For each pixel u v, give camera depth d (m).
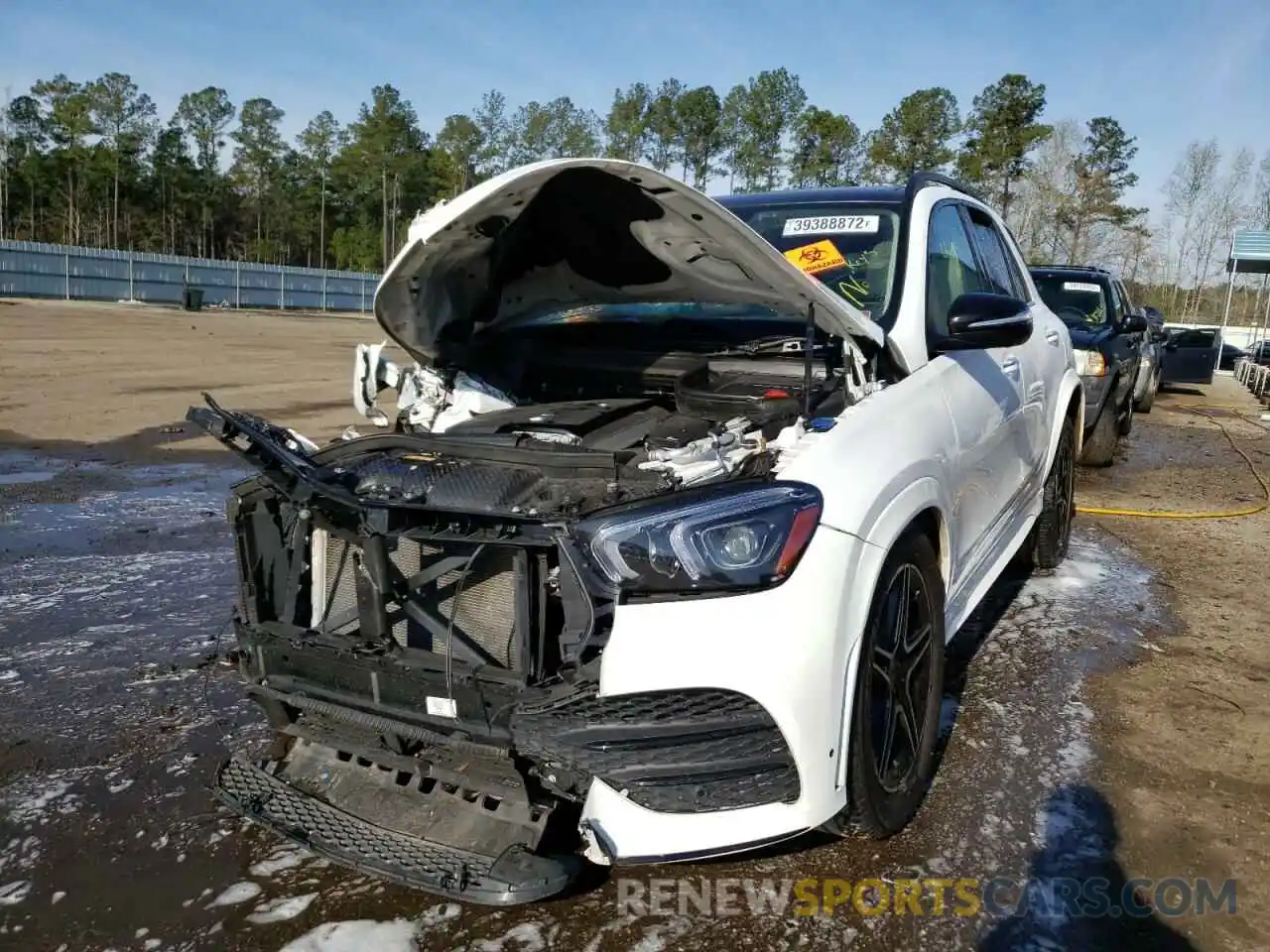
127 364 16.44
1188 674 4.14
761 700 2.32
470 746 2.45
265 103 94.62
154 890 2.71
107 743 3.53
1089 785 3.21
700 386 3.30
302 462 2.74
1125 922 2.54
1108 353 8.91
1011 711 3.76
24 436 9.62
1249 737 3.56
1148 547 6.27
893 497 2.71
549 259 3.33
